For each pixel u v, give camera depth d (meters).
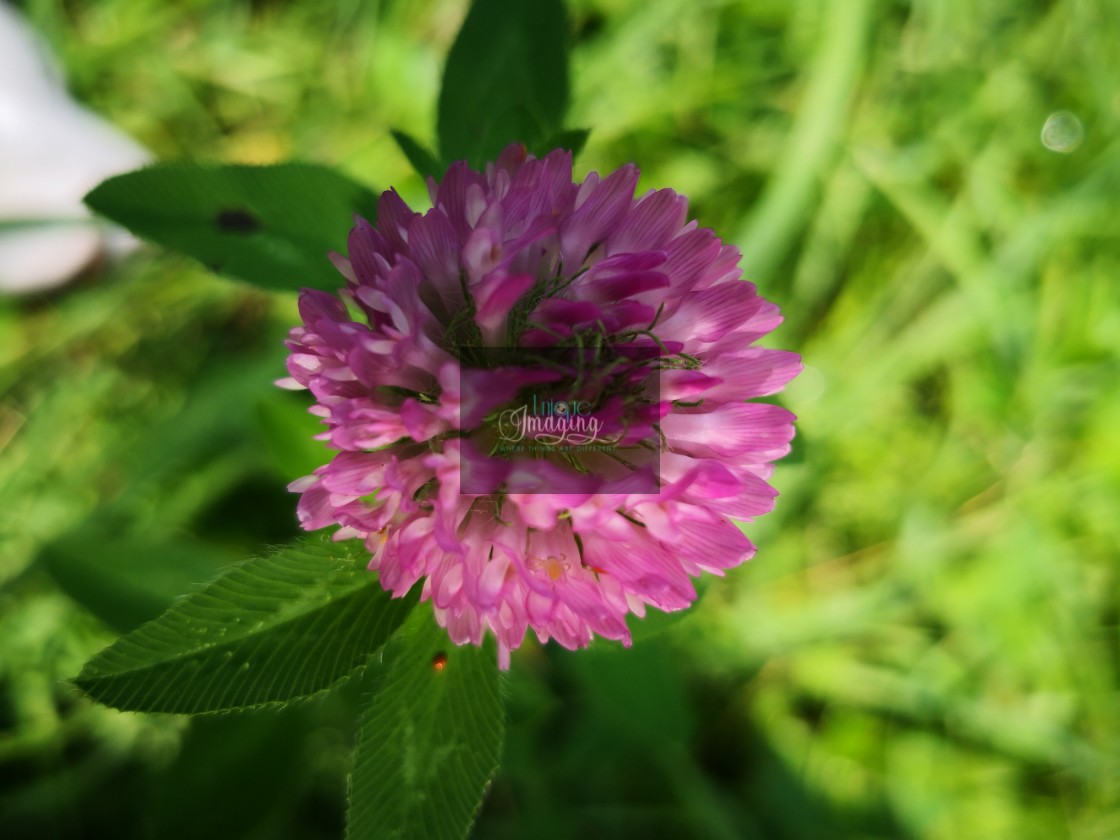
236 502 0.10
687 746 0.09
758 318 0.05
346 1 0.11
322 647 0.05
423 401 0.05
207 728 0.08
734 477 0.05
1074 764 0.09
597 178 0.05
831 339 0.10
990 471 0.10
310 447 0.08
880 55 0.11
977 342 0.10
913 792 0.10
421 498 0.05
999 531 0.10
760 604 0.10
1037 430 0.10
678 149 0.11
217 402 0.10
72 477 0.10
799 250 0.10
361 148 0.11
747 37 0.11
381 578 0.05
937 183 0.11
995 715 0.10
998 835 0.09
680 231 0.05
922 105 0.11
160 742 0.09
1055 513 0.10
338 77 0.11
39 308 0.10
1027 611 0.10
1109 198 0.10
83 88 0.11
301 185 0.07
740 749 0.10
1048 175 0.11
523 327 0.05
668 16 0.11
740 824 0.09
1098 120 0.11
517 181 0.05
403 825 0.05
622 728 0.09
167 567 0.08
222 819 0.08
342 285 0.07
